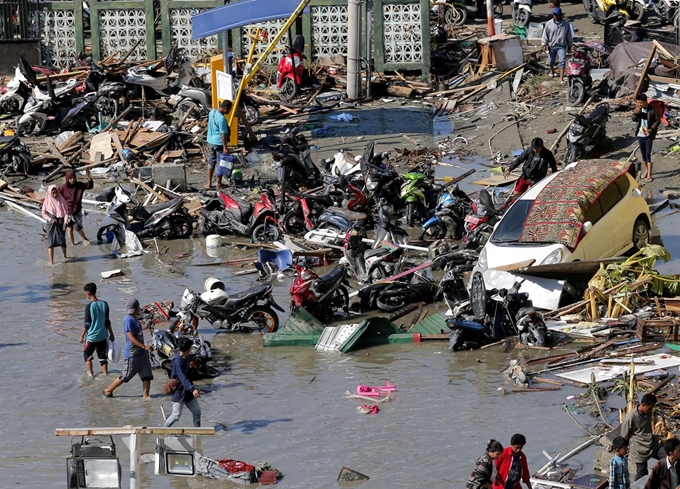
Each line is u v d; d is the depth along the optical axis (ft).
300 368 129.49
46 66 319.06
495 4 357.20
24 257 181.47
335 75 303.89
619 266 145.28
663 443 93.97
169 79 285.84
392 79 299.79
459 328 133.80
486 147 237.86
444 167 225.76
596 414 110.63
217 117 214.90
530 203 158.40
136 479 89.86
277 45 309.63
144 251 183.83
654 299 143.13
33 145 258.78
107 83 266.98
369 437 107.65
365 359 132.26
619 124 232.32
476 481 86.02
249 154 244.83
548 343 132.87
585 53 266.16
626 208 160.66
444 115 271.28
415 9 299.38
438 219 180.65
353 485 96.73
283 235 186.29
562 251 148.56
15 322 147.54
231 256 180.34
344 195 190.60
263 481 98.17
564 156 214.07
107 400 120.57
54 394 122.42
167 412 116.47
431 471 99.09
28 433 111.14
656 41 247.70
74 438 109.70
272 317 143.54
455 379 123.65
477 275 137.49
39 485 98.17
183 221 192.95
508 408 113.91
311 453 104.47
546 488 93.81
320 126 264.72
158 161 239.71
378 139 251.19
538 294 146.41
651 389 114.42
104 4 312.50
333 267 170.71
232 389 122.72
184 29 312.29
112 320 146.72
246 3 242.78
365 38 301.84
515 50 294.87
